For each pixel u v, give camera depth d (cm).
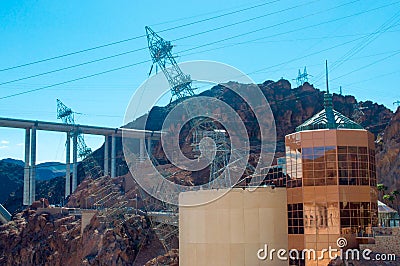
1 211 18575
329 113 6669
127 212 15300
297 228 6312
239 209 6669
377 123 18575
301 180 6312
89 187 18638
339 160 6175
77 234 15450
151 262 12850
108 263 13762
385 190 11631
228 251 6662
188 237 7075
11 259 15950
